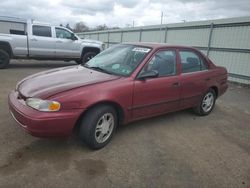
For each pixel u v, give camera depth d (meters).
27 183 2.61
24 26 10.38
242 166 3.30
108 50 4.71
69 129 3.07
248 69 9.82
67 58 11.69
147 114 4.00
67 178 2.75
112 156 3.29
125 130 4.18
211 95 5.30
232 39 10.41
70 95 3.03
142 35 17.08
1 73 9.07
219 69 5.39
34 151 3.25
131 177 2.86
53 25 11.03
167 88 4.14
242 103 6.82
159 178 2.88
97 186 2.66
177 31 13.66
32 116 2.88
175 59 4.39
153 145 3.70
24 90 3.30
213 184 2.86
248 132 4.57
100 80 3.45
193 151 3.62
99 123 3.38
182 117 5.10
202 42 12.02
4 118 4.27
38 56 10.84
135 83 3.67
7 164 2.92
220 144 3.94
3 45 10.01
